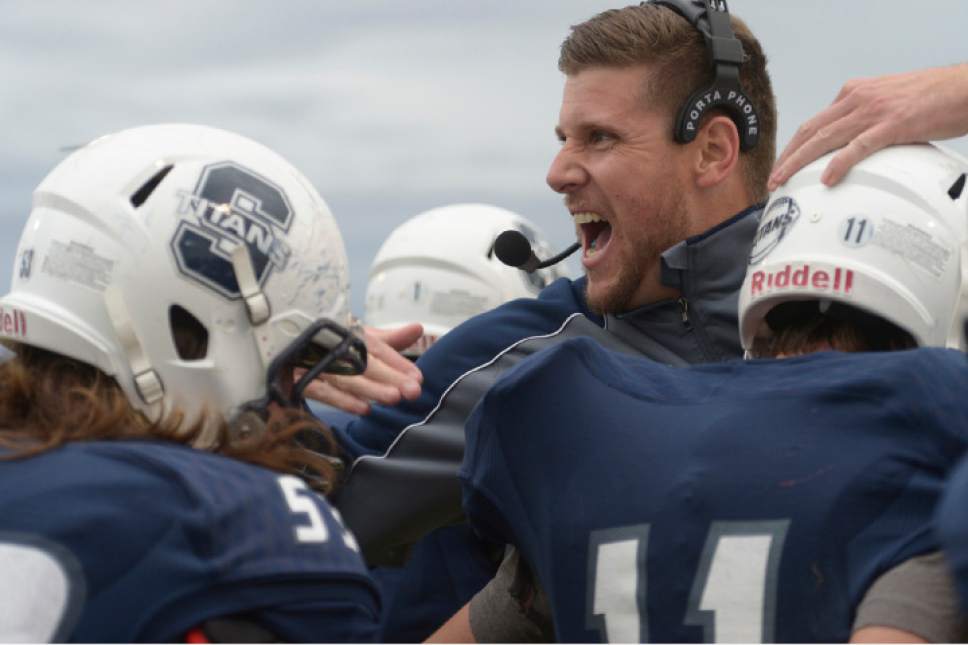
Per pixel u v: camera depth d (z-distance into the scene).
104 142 4.09
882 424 3.40
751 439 3.51
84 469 3.24
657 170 5.55
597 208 5.64
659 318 5.64
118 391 3.68
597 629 3.62
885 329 4.06
